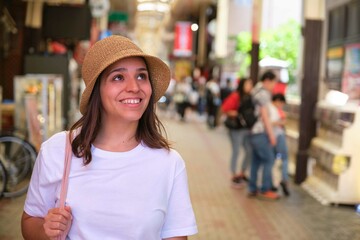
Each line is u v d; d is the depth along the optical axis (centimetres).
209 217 680
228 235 604
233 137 870
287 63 1590
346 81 1389
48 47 1484
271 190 823
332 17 1509
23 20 1241
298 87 1617
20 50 1238
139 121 221
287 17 1634
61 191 204
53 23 1338
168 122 2114
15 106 856
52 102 968
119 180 206
